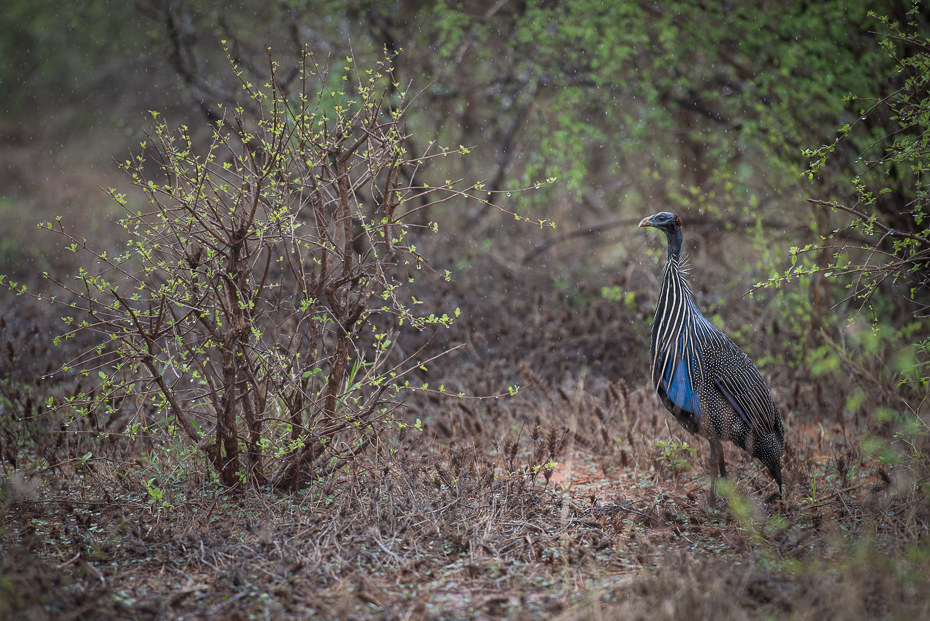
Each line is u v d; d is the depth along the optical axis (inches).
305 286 353.4
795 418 493.4
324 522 324.2
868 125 582.2
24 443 434.3
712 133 727.7
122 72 1030.4
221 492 352.2
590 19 652.1
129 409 465.4
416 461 374.9
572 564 300.7
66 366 343.0
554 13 693.3
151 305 336.2
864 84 562.6
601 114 756.6
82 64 1077.8
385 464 359.6
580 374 538.9
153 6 732.7
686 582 262.1
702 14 671.1
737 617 240.7
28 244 863.1
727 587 263.3
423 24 789.9
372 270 369.4
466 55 815.1
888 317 558.9
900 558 289.0
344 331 354.0
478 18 719.7
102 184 1130.7
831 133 626.5
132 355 346.6
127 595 270.1
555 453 381.1
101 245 837.2
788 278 372.2
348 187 378.9
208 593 272.8
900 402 454.9
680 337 360.5
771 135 602.5
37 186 1136.2
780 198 642.2
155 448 394.0
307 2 762.8
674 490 390.9
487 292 687.1
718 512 358.0
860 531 324.2
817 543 312.5
